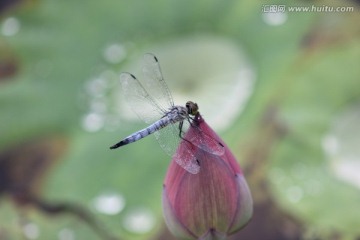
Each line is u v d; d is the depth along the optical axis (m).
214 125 0.77
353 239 0.69
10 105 0.81
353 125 0.73
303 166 0.73
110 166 0.76
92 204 0.74
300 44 0.79
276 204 0.73
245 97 0.78
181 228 0.58
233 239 0.73
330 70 0.76
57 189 0.76
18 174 0.78
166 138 0.58
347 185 0.71
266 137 0.75
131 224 0.73
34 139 0.80
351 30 0.79
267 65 0.79
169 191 0.58
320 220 0.70
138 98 0.62
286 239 0.71
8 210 0.76
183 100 0.79
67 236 0.73
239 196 0.58
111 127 0.79
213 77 0.80
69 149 0.79
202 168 0.57
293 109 0.75
